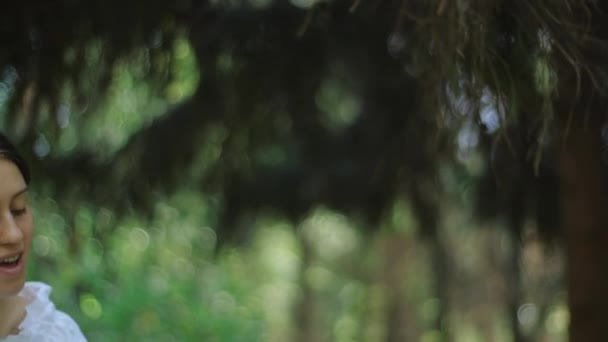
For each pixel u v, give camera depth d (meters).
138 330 7.35
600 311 4.91
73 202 5.45
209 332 7.80
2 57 4.39
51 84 4.44
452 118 3.53
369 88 5.61
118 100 5.19
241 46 4.84
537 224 5.91
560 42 3.21
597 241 4.91
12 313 2.50
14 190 2.29
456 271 11.10
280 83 5.09
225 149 5.46
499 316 12.99
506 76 3.29
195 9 4.68
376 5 4.60
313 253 10.55
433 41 3.27
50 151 4.81
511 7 3.23
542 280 8.01
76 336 2.56
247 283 9.45
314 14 4.90
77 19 4.42
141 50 4.60
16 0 4.34
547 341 9.57
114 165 5.54
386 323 13.70
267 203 6.89
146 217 5.74
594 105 4.09
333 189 6.71
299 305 16.62
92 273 6.77
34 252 6.39
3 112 4.64
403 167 5.98
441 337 9.84
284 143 6.30
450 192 6.87
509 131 4.58
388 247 13.16
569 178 4.89
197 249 7.57
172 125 5.37
